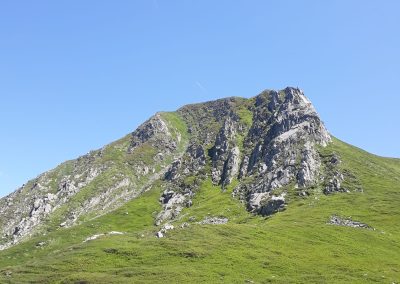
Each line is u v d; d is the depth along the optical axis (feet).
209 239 375.25
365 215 467.52
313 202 526.57
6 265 604.49
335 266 322.34
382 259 344.69
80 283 290.97
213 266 314.55
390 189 560.20
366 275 302.45
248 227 418.10
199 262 323.57
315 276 298.97
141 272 303.07
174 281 284.00
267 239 385.09
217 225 420.36
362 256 350.43
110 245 370.12
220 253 341.82
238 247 358.23
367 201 515.09
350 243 382.42
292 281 288.10
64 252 371.97
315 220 452.76
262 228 419.33
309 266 322.14
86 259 339.77
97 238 421.18
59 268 328.08
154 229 432.66
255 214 552.41
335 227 427.33
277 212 525.75
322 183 582.76
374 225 439.22
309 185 580.71
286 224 436.35
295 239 388.57
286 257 340.80
